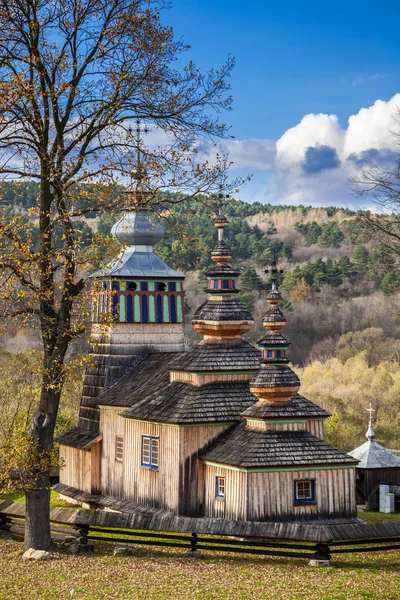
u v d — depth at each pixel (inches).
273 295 1545.3
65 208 1298.0
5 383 2343.8
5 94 1190.9
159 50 1310.3
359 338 4857.3
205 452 1565.0
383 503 1840.6
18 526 1537.9
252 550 1310.3
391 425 3235.7
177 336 2011.6
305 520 1461.6
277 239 7347.4
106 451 1838.1
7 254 1219.2
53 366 1314.0
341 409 3432.6
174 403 1626.5
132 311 1964.8
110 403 1818.4
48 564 1300.4
